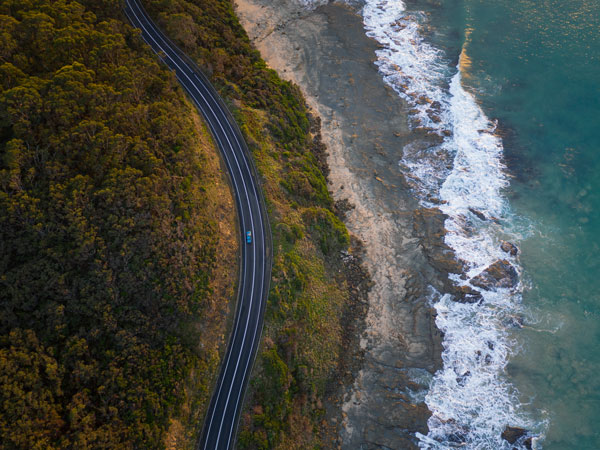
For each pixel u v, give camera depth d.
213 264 66.56
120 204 57.59
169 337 59.94
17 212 52.66
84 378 52.19
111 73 67.62
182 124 72.38
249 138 80.81
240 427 60.44
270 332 67.31
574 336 71.44
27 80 60.16
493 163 91.94
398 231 84.88
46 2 71.00
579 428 64.19
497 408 67.12
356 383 70.50
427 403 68.12
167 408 55.59
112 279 56.81
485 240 82.56
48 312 52.72
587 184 85.88
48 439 47.00
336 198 89.31
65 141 57.34
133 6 89.88
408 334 74.19
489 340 72.62
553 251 80.06
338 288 77.94
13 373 47.22
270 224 75.12
